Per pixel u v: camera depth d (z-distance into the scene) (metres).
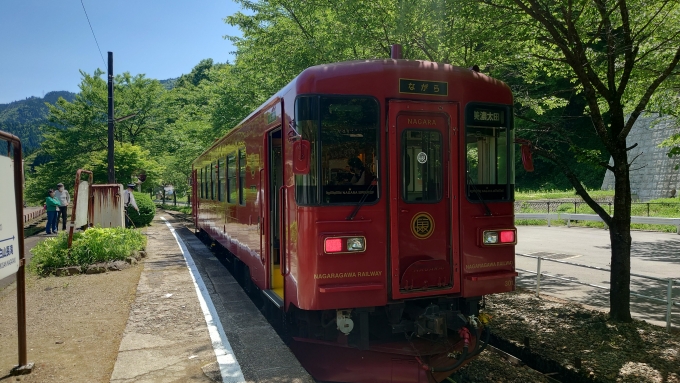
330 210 4.75
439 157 5.17
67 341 5.66
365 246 4.80
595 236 17.31
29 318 6.64
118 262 10.24
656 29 7.09
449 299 5.19
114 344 5.53
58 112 25.88
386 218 4.90
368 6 8.73
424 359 5.02
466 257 5.19
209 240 15.13
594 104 6.38
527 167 5.80
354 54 10.14
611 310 6.48
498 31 7.24
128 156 23.11
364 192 4.87
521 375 5.43
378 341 5.20
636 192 28.45
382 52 9.94
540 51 7.84
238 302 7.33
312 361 5.39
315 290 4.68
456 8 7.17
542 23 6.67
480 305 5.92
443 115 5.17
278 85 13.25
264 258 6.62
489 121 5.39
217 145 11.58
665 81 7.73
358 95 4.91
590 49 7.50
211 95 19.03
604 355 5.45
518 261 11.95
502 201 5.43
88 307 7.16
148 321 6.31
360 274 4.79
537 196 31.08
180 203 54.41
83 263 9.96
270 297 6.13
